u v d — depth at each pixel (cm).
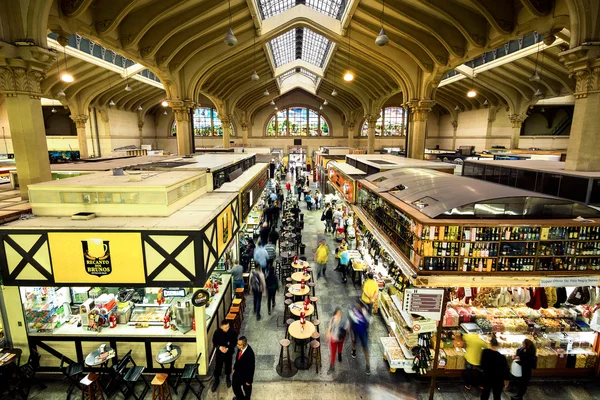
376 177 1093
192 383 640
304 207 2312
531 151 2067
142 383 643
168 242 569
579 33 731
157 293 697
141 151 2406
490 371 546
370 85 2812
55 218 626
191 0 1191
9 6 676
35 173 749
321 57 2717
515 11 1026
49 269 578
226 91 2916
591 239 590
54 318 643
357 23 1584
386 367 684
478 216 611
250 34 1786
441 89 3078
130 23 1180
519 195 610
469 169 1392
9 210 635
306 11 1758
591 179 720
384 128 4272
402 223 695
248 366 553
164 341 631
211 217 637
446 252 585
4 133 2739
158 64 1497
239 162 1330
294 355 722
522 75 2206
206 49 1805
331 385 633
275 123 4372
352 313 702
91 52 1919
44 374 640
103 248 570
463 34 1194
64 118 3200
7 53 671
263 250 998
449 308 688
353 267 1046
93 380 557
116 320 648
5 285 586
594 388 622
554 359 641
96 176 773
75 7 898
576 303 706
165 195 637
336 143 4403
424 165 1266
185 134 1870
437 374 635
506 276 583
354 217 1300
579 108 789
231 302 889
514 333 655
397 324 717
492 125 3000
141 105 3653
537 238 587
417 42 1452
